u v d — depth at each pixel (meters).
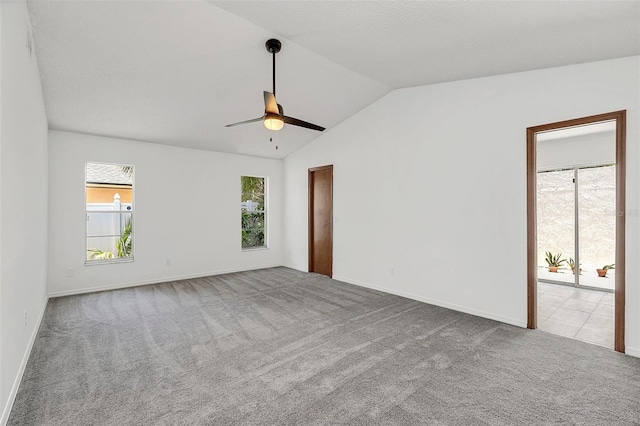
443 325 3.21
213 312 3.63
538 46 2.53
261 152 6.11
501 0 1.94
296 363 2.42
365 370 2.30
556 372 2.27
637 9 1.88
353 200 5.02
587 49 2.49
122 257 5.14
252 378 2.20
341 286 4.88
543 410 1.84
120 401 1.93
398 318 3.42
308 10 2.40
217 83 3.63
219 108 4.19
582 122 2.78
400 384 2.12
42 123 3.39
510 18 2.14
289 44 3.02
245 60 3.27
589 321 3.32
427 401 1.93
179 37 2.80
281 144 5.82
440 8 2.14
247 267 6.21
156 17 2.53
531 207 3.10
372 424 1.73
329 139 5.46
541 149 5.39
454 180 3.70
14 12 1.88
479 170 3.47
